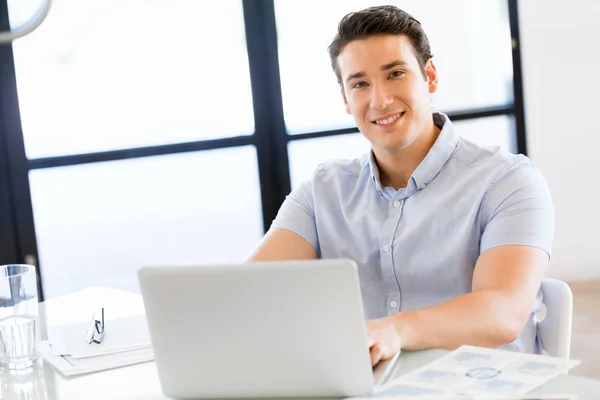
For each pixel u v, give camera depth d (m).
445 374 1.42
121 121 4.13
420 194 2.03
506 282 1.80
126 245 4.20
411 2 4.23
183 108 4.17
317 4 4.16
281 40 4.16
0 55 3.89
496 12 4.27
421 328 1.59
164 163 4.17
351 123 4.23
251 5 4.09
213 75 4.16
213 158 4.20
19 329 1.69
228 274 1.34
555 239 4.37
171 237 4.23
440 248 2.00
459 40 4.28
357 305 1.31
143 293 1.40
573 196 4.35
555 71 4.29
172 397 1.47
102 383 1.58
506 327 1.70
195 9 4.12
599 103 4.30
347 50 2.02
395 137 2.02
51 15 3.99
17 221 4.01
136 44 4.11
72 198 4.10
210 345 1.39
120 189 4.14
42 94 4.03
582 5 4.23
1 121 3.94
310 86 4.21
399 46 2.00
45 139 4.05
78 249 4.15
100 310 2.13
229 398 1.43
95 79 4.08
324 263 1.30
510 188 1.94
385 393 1.35
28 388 1.58
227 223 4.26
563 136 4.32
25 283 1.70
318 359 1.35
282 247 2.19
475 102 4.32
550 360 1.44
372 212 2.10
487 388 1.34
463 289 1.99
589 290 4.25
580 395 1.29
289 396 1.40
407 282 2.04
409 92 2.01
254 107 4.15
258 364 1.38
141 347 1.76
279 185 4.23
